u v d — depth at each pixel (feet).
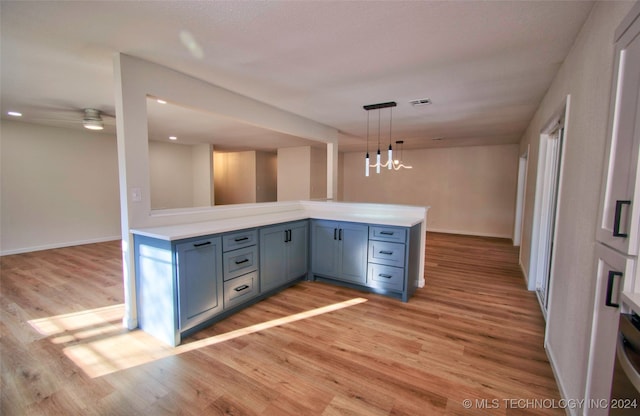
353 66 8.16
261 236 9.73
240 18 5.84
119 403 5.36
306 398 5.53
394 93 10.44
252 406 5.32
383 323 8.51
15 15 5.75
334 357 6.82
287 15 5.72
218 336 7.72
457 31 6.26
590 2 5.13
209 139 22.11
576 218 5.56
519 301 10.20
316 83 9.52
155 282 7.54
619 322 3.55
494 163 23.36
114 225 20.31
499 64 7.89
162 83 8.30
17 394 5.56
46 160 17.28
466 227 24.58
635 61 3.53
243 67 8.29
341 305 9.73
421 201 26.40
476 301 10.16
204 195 25.17
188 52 7.39
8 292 10.62
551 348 6.72
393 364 6.58
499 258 16.20
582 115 5.57
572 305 5.45
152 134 19.77
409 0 5.19
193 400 5.45
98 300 9.94
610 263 3.94
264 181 30.40
